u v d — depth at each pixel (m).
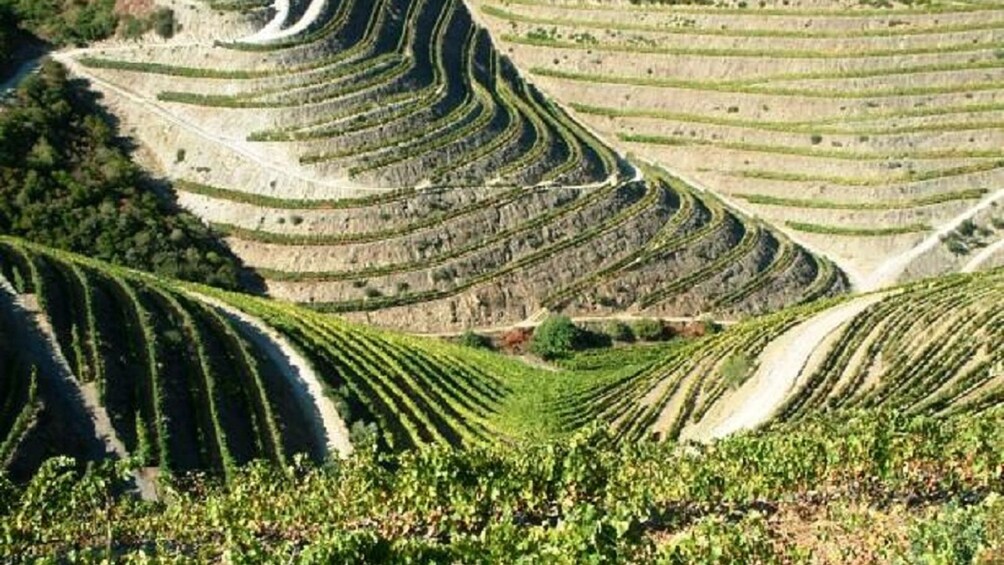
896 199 148.62
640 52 168.25
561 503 54.28
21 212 118.38
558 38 172.25
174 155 137.12
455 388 104.19
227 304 109.38
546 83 167.62
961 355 92.75
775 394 92.44
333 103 141.25
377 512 54.09
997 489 53.59
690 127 159.38
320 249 130.12
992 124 154.75
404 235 132.25
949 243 144.62
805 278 140.62
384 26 156.50
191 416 82.25
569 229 138.62
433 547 42.06
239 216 132.38
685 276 137.62
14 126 127.25
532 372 113.00
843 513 50.00
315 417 90.56
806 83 161.25
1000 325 95.69
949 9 167.50
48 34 146.75
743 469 55.53
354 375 100.06
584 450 56.31
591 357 124.12
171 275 120.06
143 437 75.94
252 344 97.50
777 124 157.12
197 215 133.12
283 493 57.53
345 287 128.00
